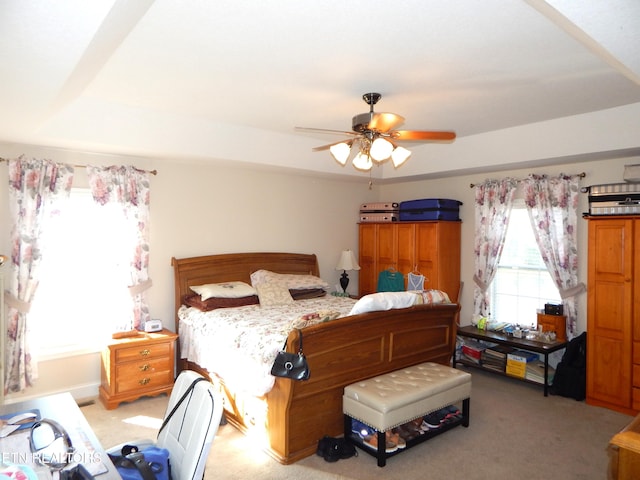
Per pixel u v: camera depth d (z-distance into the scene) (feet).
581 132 12.73
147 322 13.69
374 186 21.18
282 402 9.50
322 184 19.16
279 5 6.48
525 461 9.74
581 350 13.70
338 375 10.30
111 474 4.51
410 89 10.39
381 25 7.12
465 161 15.78
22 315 11.94
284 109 12.24
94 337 13.58
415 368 11.53
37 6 4.29
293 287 15.99
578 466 9.54
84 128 11.53
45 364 12.74
